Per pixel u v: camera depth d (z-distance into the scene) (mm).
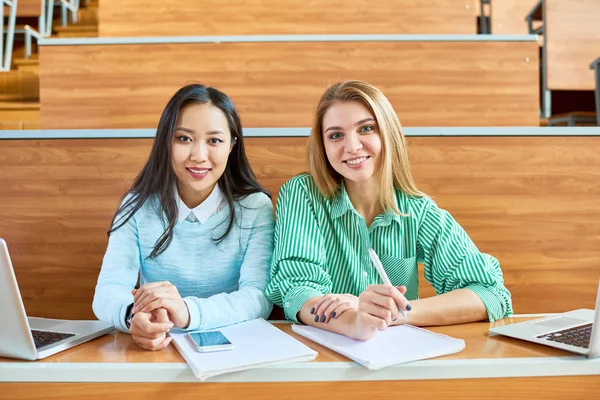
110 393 595
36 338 721
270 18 2141
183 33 2135
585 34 2221
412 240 951
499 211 1132
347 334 707
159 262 948
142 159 1131
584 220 1131
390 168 900
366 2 2141
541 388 599
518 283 1136
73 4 3215
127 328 767
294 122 1742
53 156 1132
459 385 595
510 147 1131
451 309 798
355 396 592
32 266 1144
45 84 1756
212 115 906
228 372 585
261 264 938
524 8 2764
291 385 592
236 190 1002
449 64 1741
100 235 1136
